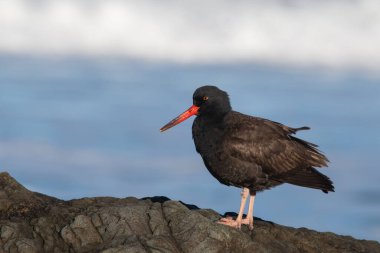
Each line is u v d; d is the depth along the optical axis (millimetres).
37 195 15289
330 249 14672
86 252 12586
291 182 16125
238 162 15711
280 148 15898
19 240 12578
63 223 13297
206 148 16094
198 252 12641
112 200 15133
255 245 12883
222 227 13055
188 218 13297
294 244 14594
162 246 12398
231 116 16125
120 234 12898
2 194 14328
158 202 14734
